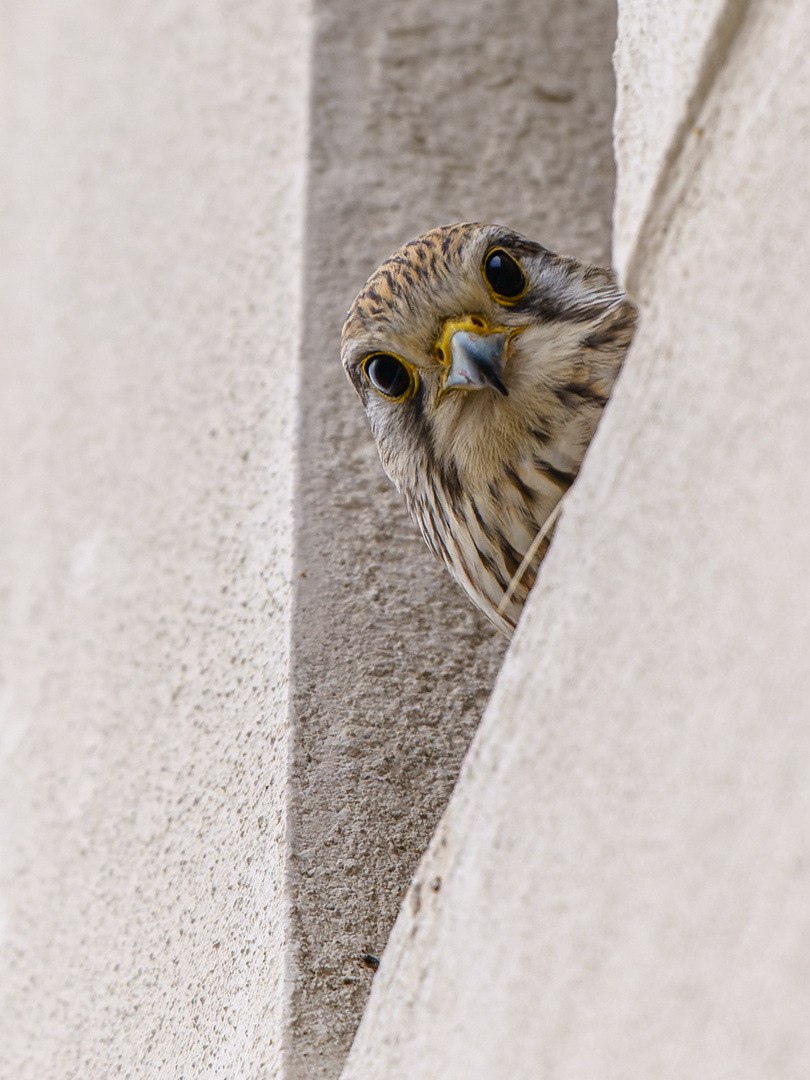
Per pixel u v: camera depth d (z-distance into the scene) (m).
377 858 2.77
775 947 2.20
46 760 2.89
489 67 2.95
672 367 2.69
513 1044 2.68
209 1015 2.77
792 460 2.48
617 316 2.81
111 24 3.06
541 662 2.70
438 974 2.70
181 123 2.98
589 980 2.58
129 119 3.02
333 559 2.83
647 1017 2.41
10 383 3.02
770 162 2.69
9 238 3.07
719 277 2.69
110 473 2.93
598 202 2.91
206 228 2.94
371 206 2.90
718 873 2.36
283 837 2.77
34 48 3.29
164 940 2.80
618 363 2.80
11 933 2.86
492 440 2.81
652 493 2.69
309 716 2.79
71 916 2.84
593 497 2.70
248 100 2.96
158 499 2.89
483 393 2.81
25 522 2.96
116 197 3.00
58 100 3.07
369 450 2.85
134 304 2.96
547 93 2.94
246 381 2.88
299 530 2.83
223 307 2.91
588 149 2.93
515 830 2.69
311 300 2.88
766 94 2.69
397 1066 2.70
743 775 2.37
